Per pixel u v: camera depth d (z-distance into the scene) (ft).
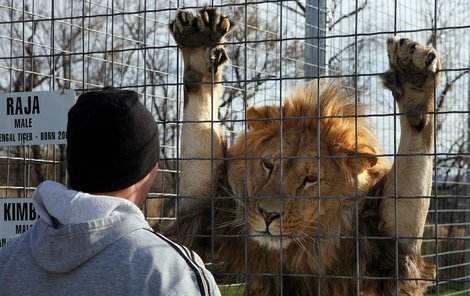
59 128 12.74
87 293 6.54
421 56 11.52
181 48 14.01
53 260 6.68
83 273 6.63
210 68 13.80
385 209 14.23
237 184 15.30
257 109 15.47
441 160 33.47
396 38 11.85
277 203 14.02
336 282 14.99
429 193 13.48
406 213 13.57
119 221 6.81
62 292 6.62
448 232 34.58
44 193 7.06
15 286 6.80
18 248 7.08
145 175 7.38
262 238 14.42
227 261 15.78
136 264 6.61
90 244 6.64
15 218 12.83
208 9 13.46
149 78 27.81
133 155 7.15
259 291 15.66
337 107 15.23
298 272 15.24
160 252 6.75
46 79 39.93
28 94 12.96
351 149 14.66
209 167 15.24
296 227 14.39
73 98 12.69
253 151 15.21
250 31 26.30
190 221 15.34
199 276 6.77
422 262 15.10
